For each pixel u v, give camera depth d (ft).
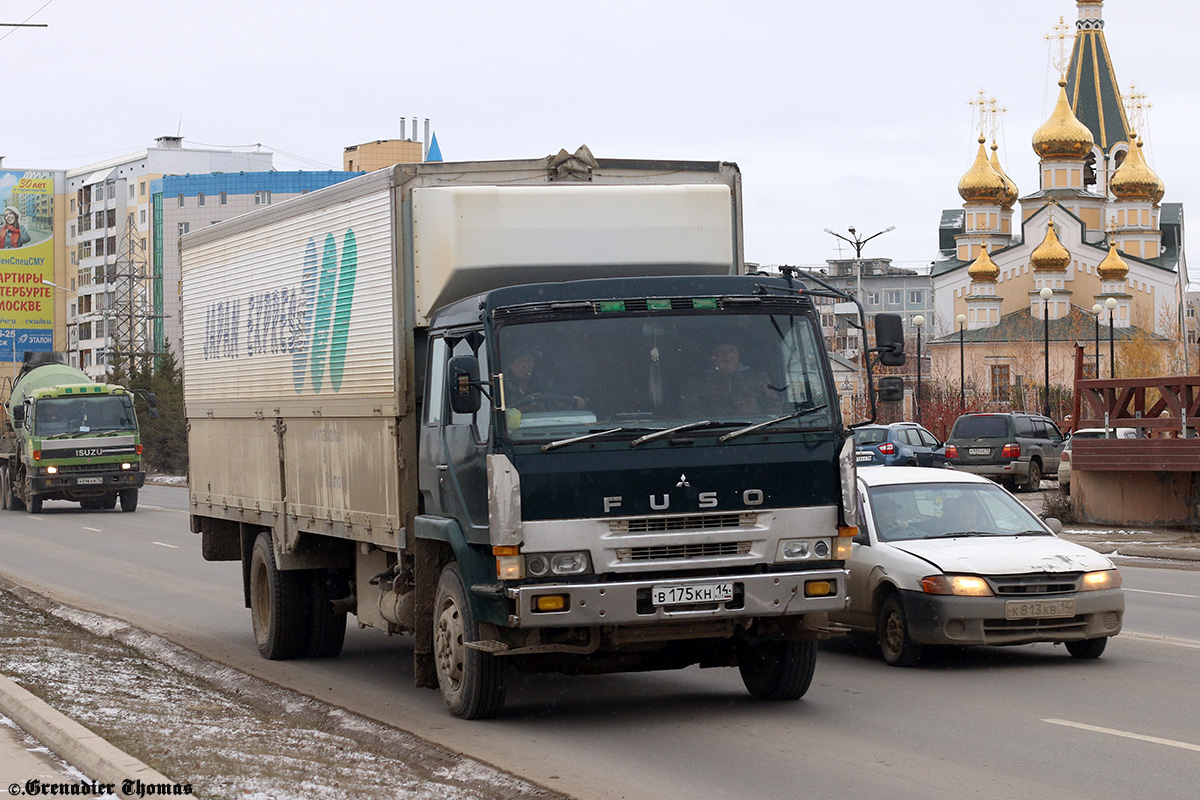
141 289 519.60
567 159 44.42
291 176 510.99
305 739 37.55
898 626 50.47
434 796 30.53
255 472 56.54
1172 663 50.16
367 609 48.73
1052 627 48.83
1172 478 108.37
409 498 43.55
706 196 43.86
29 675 45.73
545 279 42.83
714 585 37.35
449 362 37.35
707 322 39.01
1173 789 31.71
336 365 47.67
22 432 164.76
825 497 38.68
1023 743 36.88
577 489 37.06
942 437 258.57
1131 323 363.76
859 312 39.55
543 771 34.17
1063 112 384.06
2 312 545.85
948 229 460.96
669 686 47.78
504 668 40.42
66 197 577.84
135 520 148.87
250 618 69.00
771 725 39.93
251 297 56.18
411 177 43.34
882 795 31.45
